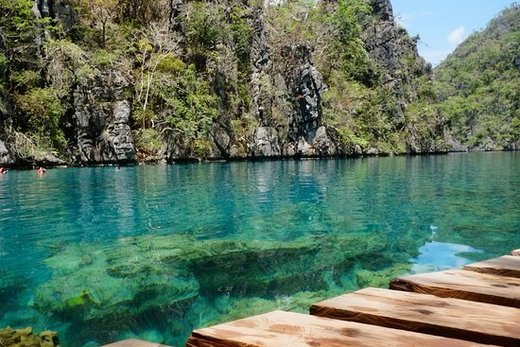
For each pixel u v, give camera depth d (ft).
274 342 4.05
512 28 437.99
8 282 19.77
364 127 159.63
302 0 181.88
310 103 132.26
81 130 91.30
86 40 104.99
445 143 206.90
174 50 115.65
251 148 118.62
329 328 4.44
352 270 22.04
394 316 4.96
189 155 104.99
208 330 4.30
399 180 65.77
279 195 47.78
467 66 393.09
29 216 34.71
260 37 132.57
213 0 126.41
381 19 223.71
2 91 79.71
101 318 16.16
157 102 105.70
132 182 58.54
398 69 212.84
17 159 79.20
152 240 27.63
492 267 8.00
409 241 27.76
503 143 279.49
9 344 12.85
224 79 119.34
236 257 24.04
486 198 46.52
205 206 40.24
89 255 24.17
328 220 34.27
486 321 4.84
